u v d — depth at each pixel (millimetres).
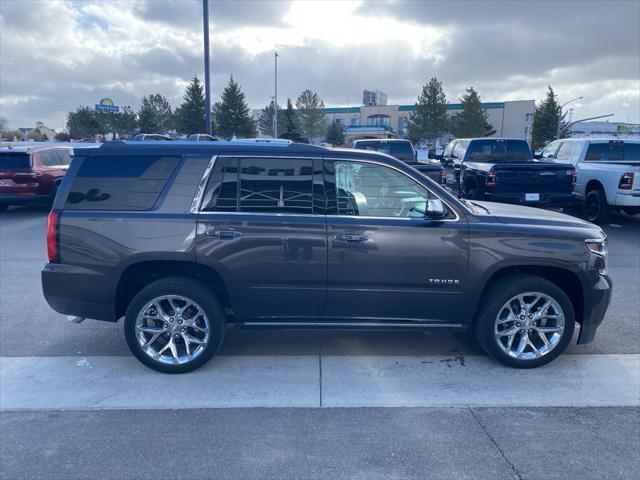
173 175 4480
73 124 54688
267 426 3742
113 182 4500
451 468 3271
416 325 4629
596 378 4492
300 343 5227
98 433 3654
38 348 5129
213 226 4406
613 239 10641
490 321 4578
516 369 4656
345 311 4582
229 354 4973
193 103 45000
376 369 4656
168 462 3330
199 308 4473
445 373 4578
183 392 4246
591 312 4645
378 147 15195
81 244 4441
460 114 68312
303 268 4457
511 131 86188
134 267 4520
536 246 4492
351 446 3498
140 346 4500
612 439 3584
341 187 4527
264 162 4500
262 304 4543
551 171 11297
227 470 3250
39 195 13562
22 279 7613
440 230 4465
